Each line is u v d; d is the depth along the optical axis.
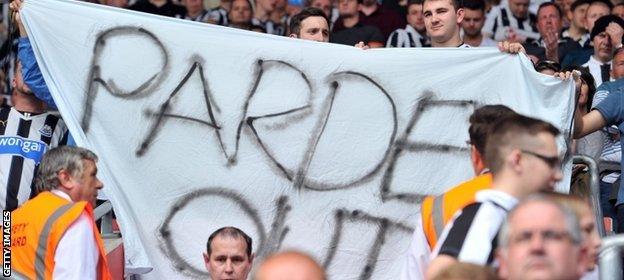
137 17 12.07
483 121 9.74
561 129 12.15
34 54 12.38
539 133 8.95
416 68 12.22
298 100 12.09
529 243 7.18
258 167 11.97
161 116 11.96
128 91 11.98
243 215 11.91
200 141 11.96
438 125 12.16
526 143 8.91
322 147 12.04
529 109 12.17
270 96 12.08
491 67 12.24
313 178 12.00
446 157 12.12
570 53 18.77
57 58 12.00
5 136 13.51
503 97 12.22
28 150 13.49
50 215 11.08
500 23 21.06
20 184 13.38
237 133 12.00
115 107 11.95
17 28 13.55
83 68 11.99
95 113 11.93
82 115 11.92
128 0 21.66
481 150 9.70
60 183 11.33
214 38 12.10
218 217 11.88
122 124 11.92
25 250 11.10
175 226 11.83
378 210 12.01
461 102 12.20
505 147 8.96
